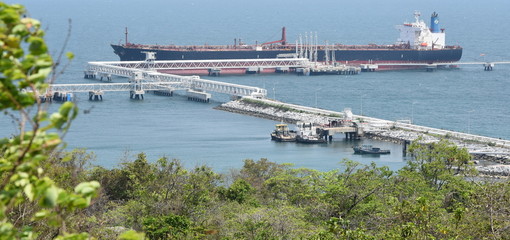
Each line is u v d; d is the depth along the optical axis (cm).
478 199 9200
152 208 12550
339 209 12581
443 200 13638
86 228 8919
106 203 13625
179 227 11362
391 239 8575
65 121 2830
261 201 15488
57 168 9588
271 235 11188
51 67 2811
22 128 2859
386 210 12044
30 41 2770
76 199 2833
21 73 2747
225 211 13362
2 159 2875
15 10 2759
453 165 17312
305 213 12688
